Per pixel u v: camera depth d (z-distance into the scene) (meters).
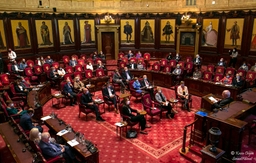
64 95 11.20
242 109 6.84
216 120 6.04
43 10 16.45
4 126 6.89
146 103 9.46
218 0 16.22
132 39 19.53
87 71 13.61
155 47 19.38
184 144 7.00
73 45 18.61
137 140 7.97
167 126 9.00
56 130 6.79
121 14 18.84
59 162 5.72
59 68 13.76
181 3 17.86
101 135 8.33
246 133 7.94
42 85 11.38
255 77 12.56
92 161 5.73
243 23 15.42
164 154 7.12
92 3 18.42
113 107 11.02
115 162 6.71
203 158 5.25
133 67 15.10
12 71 13.48
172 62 15.82
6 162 6.56
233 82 11.42
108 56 19.80
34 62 16.66
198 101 11.77
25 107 10.22
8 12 14.80
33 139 5.66
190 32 17.89
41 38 16.97
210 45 17.30
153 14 18.69
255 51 15.27
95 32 18.97
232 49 16.28
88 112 9.39
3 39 14.88
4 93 9.48
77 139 6.25
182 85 10.62
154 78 14.51
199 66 15.23
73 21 18.17
